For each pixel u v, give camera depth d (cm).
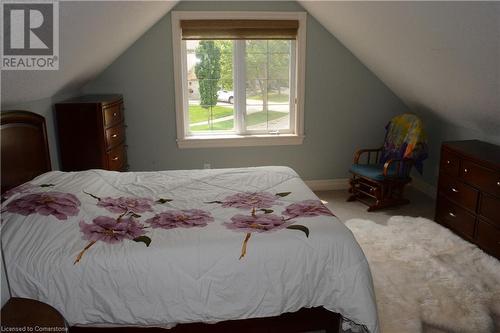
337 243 204
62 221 206
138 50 427
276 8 431
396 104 473
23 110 270
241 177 300
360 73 461
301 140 469
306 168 480
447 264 295
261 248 198
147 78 435
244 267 194
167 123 449
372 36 366
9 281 185
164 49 430
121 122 404
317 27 443
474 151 326
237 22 426
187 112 457
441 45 285
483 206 308
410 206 429
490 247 304
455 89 331
